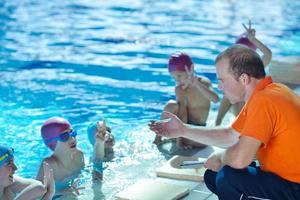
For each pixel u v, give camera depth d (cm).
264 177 344
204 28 1252
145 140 596
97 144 493
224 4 1541
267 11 1449
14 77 891
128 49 1079
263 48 669
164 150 557
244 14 1406
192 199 432
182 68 569
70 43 1122
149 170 502
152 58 1016
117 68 953
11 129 668
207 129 395
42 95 802
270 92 339
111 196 446
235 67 344
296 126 333
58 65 966
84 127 675
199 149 558
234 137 388
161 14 1398
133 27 1256
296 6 1522
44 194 379
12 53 1041
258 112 335
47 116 717
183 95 580
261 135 332
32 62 984
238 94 350
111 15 1381
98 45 1106
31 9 1448
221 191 355
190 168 485
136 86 853
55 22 1302
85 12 1414
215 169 367
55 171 458
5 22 1298
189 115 590
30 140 633
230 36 1180
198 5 1524
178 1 1583
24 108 746
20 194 371
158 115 723
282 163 341
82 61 995
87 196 447
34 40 1141
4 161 366
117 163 520
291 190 342
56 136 458
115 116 720
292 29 1246
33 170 556
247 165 341
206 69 939
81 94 810
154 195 426
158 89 841
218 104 716
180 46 1098
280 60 802
